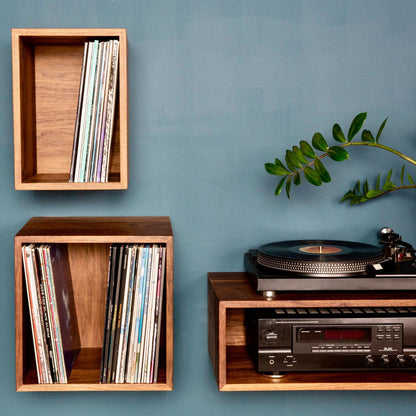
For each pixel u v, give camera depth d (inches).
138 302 61.0
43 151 69.4
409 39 70.6
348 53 70.3
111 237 59.2
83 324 70.5
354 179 71.5
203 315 71.6
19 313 59.9
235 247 71.4
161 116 69.7
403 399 73.4
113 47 61.3
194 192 70.6
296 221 71.6
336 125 63.3
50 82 68.7
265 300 59.1
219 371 59.5
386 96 70.8
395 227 72.2
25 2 68.1
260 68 69.9
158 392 71.9
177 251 71.1
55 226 64.6
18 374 60.4
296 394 72.9
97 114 61.7
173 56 69.3
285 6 69.6
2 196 69.4
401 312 61.1
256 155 70.6
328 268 59.1
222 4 69.2
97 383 61.1
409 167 71.6
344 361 59.8
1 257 69.9
